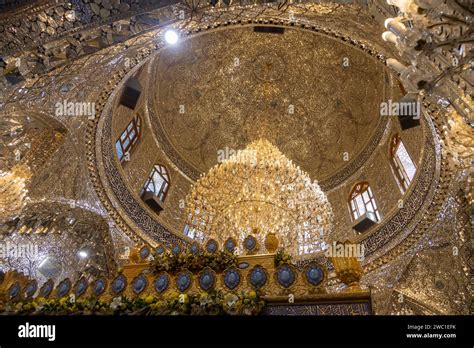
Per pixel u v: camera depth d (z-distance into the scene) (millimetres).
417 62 3654
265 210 6207
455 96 3869
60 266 7535
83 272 7809
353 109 10820
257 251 5281
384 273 7531
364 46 5645
